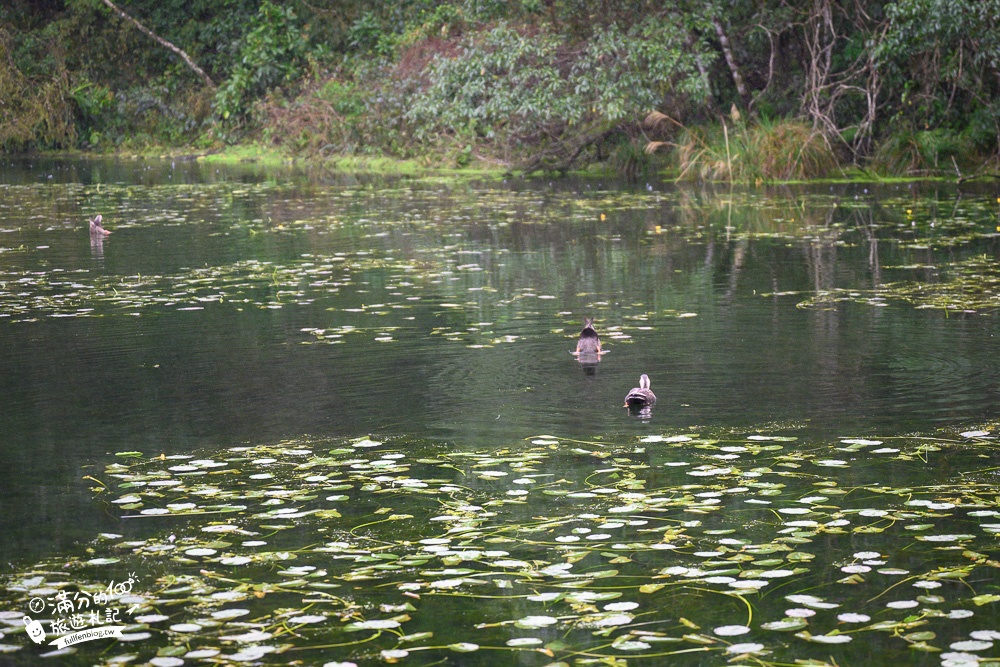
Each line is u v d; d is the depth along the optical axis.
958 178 27.19
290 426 8.25
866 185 27.67
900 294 13.13
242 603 5.36
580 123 32.91
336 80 40.75
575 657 4.83
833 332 11.13
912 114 29.81
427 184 31.16
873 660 4.74
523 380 9.52
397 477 7.09
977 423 8.05
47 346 11.03
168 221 22.64
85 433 8.14
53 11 49.31
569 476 7.07
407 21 42.56
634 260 16.45
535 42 30.44
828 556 5.81
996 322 11.44
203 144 44.25
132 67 47.69
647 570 5.66
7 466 7.43
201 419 8.45
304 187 30.72
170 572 5.70
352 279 15.09
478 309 12.76
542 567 5.70
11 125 45.06
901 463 7.23
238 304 13.27
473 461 7.39
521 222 21.78
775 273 14.94
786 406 8.58
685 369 9.77
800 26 31.19
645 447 7.62
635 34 30.17
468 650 4.88
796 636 4.97
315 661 4.80
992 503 6.49
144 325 12.02
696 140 30.73
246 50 42.22
